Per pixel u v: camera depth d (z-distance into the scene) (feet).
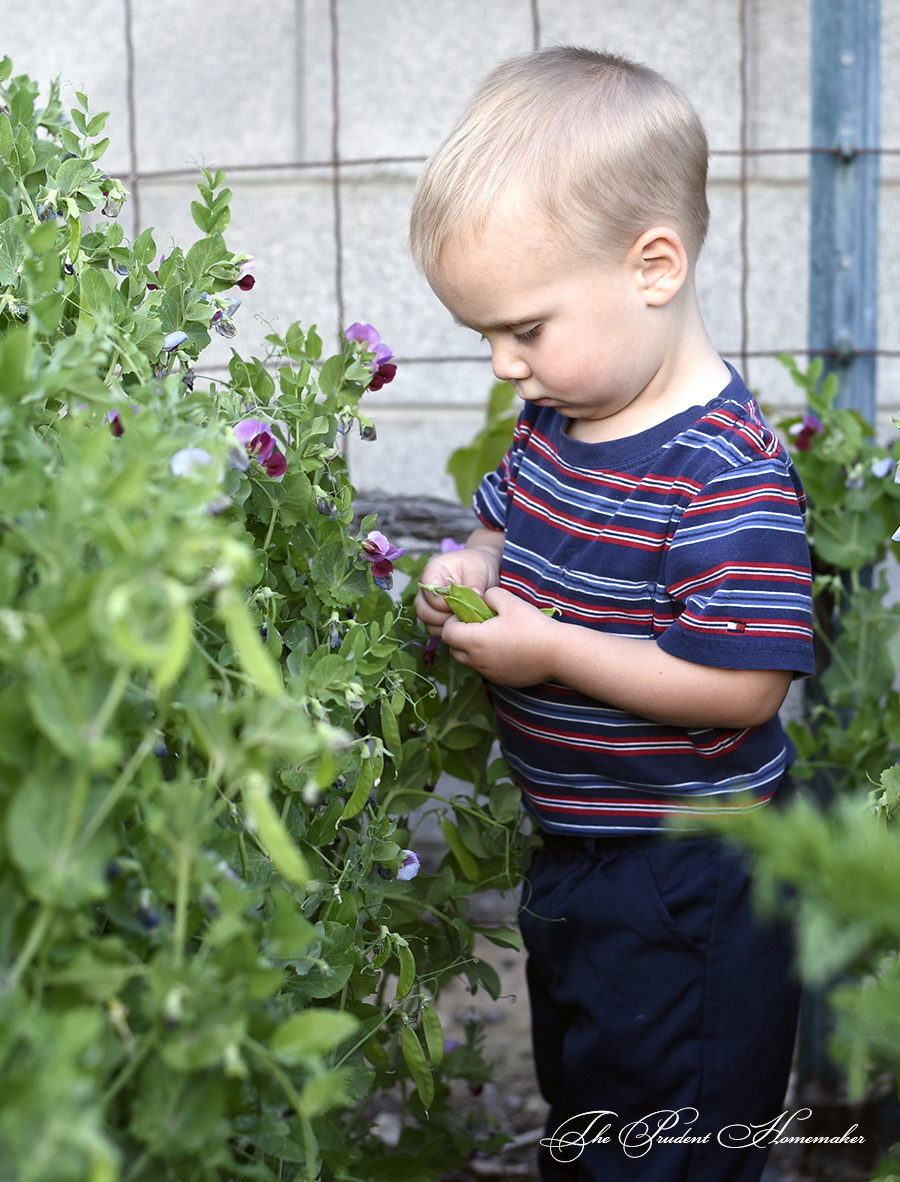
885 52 7.00
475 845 4.11
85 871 1.70
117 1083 1.74
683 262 3.76
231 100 7.43
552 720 3.95
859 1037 1.85
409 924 3.98
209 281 3.55
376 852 3.38
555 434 4.17
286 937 2.13
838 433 5.17
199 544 1.65
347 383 3.65
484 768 4.26
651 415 3.90
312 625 3.45
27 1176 1.35
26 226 3.21
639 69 4.02
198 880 1.97
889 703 5.05
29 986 1.78
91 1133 1.38
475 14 7.23
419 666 4.06
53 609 1.66
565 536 3.97
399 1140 4.36
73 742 1.60
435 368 7.63
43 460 2.15
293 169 7.45
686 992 3.88
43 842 1.66
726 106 7.16
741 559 3.54
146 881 1.97
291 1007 2.56
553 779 4.03
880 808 3.01
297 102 7.41
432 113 7.36
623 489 3.84
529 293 3.63
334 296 7.59
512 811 4.04
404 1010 3.61
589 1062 4.02
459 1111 5.28
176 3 7.34
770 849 1.68
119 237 3.43
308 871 3.06
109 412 2.50
